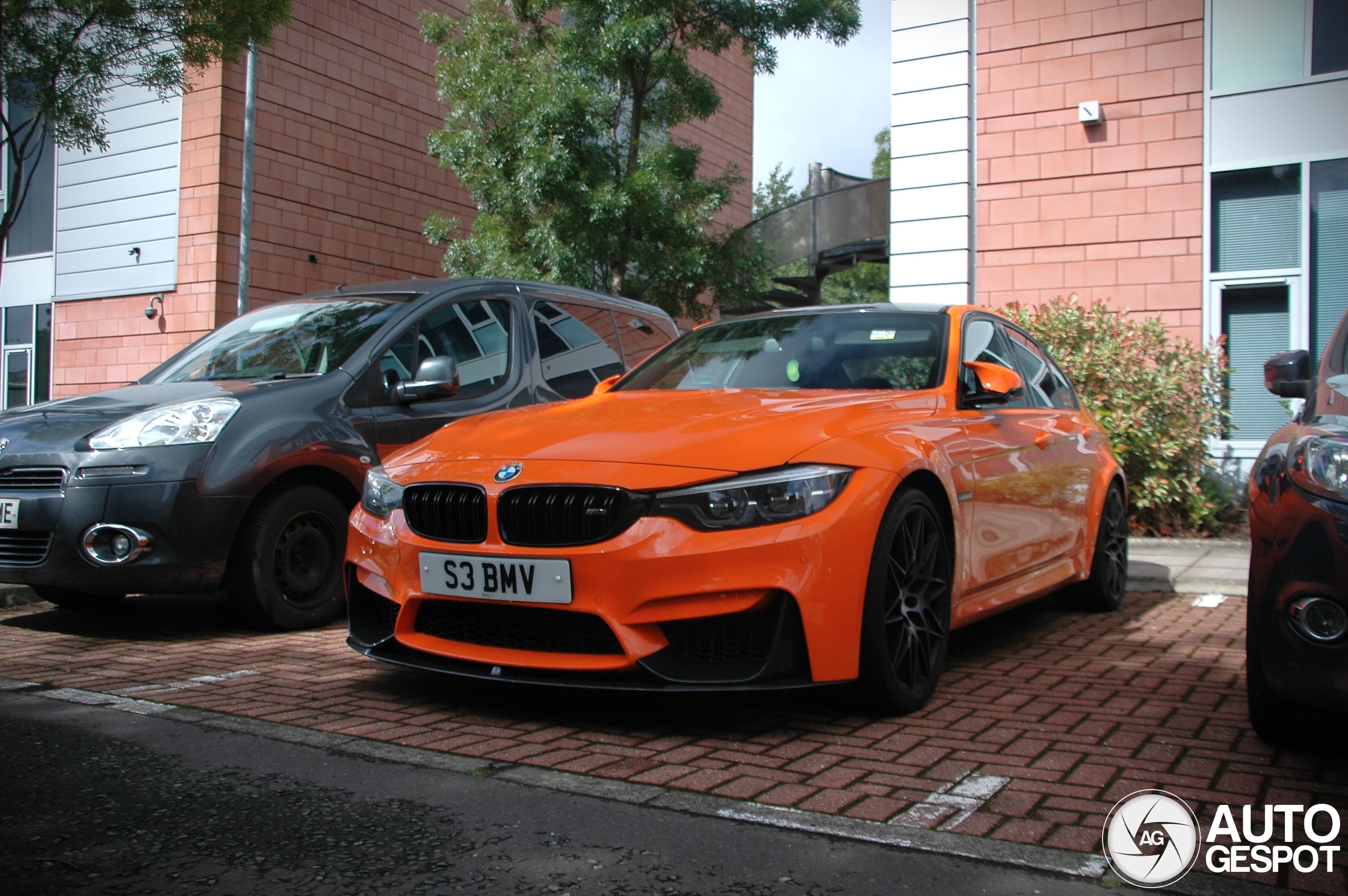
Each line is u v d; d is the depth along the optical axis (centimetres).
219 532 439
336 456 473
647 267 1428
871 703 314
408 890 195
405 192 1728
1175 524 795
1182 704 340
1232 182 897
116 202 1551
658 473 296
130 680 369
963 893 194
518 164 1366
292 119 1541
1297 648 257
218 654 415
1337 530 251
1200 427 796
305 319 544
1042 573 445
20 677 373
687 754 280
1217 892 196
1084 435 507
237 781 257
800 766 270
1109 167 930
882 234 1617
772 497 292
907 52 1002
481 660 311
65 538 432
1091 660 412
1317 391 315
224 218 1461
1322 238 864
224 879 199
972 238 988
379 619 349
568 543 298
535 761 274
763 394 378
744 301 1603
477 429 358
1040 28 952
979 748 288
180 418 445
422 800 243
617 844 217
